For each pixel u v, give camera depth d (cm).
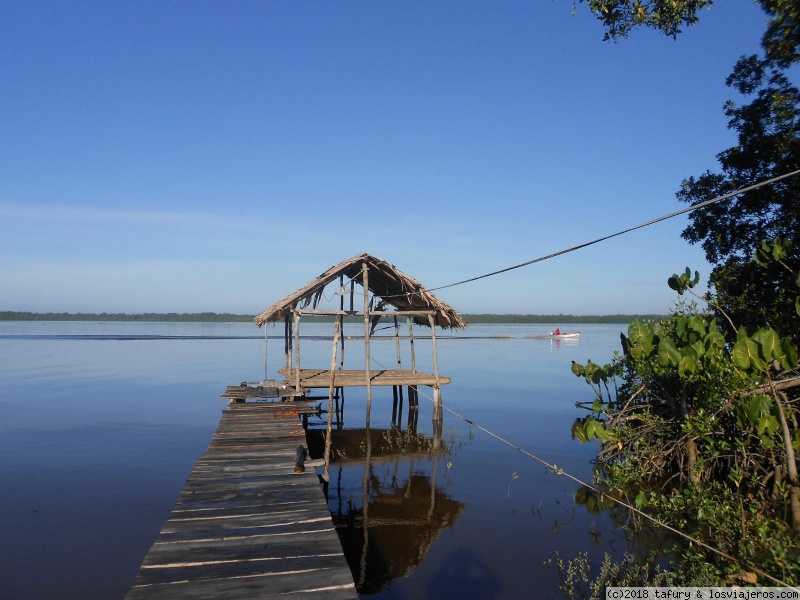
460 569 792
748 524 812
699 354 1009
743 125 1445
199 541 598
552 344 6631
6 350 5300
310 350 5375
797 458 895
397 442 1634
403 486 1193
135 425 1908
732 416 984
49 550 873
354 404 2453
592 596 701
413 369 2031
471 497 1116
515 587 735
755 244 1439
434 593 722
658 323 1388
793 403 1013
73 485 1222
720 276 1452
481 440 1662
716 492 969
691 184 1591
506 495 1128
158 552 570
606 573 755
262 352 5209
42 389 2764
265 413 1404
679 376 1052
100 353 5038
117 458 1464
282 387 1716
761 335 855
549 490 1162
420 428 1861
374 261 1554
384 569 792
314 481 827
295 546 587
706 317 1491
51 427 1867
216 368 3753
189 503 722
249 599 477
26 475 1300
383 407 2362
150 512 1048
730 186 1482
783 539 755
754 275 1377
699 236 1580
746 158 1427
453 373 3525
